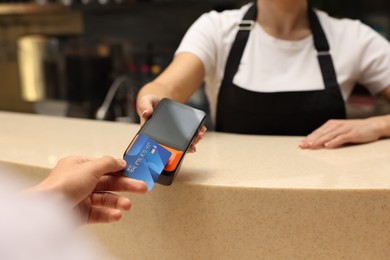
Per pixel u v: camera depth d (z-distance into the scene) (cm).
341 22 117
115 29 250
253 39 115
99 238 72
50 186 46
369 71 116
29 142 91
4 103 294
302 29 117
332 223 60
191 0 217
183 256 66
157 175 58
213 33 114
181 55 109
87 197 54
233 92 113
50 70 259
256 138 93
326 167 69
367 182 61
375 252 61
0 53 288
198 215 64
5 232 34
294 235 61
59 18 270
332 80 111
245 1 210
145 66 238
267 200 60
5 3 263
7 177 44
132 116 225
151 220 67
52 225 38
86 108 244
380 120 89
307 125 112
